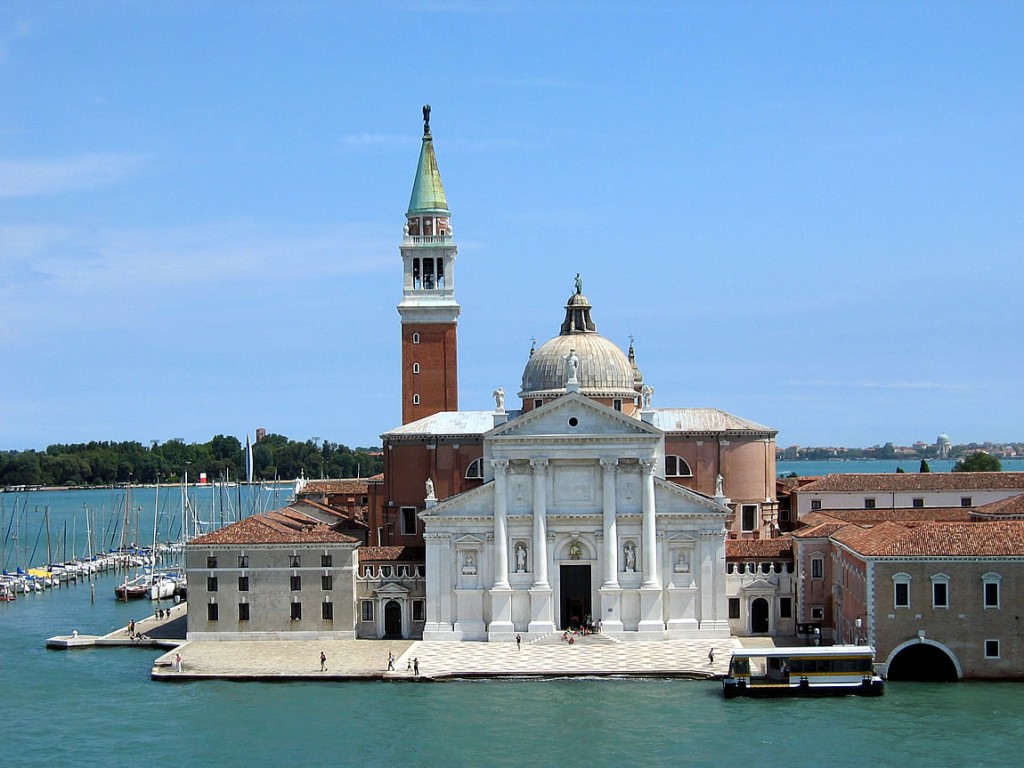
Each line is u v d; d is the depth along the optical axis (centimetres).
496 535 15512
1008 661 13300
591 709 12569
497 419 16425
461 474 17662
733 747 11250
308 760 11138
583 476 15612
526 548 15588
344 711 12638
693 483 17488
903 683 13388
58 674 14538
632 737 11600
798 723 11944
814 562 15500
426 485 16962
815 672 12900
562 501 15625
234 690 13562
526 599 15538
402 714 12488
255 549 15750
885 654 13350
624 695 13125
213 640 15788
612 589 15425
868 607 13400
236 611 15775
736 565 15900
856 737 11469
